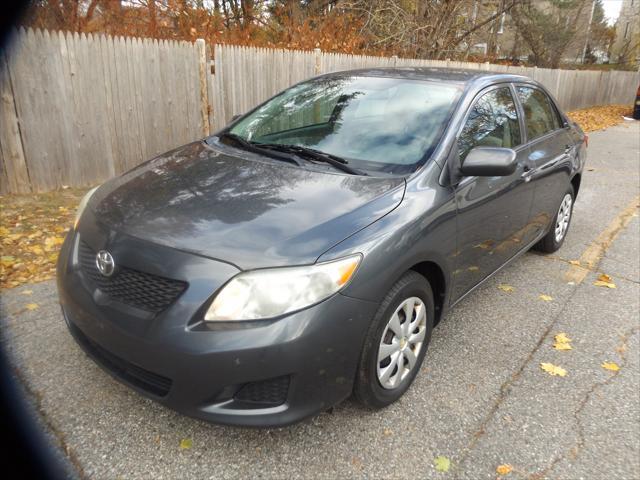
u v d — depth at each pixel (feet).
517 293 13.71
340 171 9.52
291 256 7.17
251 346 6.79
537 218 13.93
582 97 65.10
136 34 26.68
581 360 10.67
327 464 7.65
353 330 7.45
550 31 75.51
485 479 7.53
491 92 11.94
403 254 8.05
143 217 8.04
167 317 6.99
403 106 10.97
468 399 9.25
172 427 8.20
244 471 7.47
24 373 9.30
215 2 36.14
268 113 12.44
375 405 8.52
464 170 9.64
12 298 11.98
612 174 29.01
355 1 44.91
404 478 7.48
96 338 7.61
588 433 8.55
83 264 8.23
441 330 11.64
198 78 23.17
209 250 7.23
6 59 17.67
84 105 19.84
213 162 10.08
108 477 7.27
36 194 19.06
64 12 24.34
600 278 14.76
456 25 53.26
